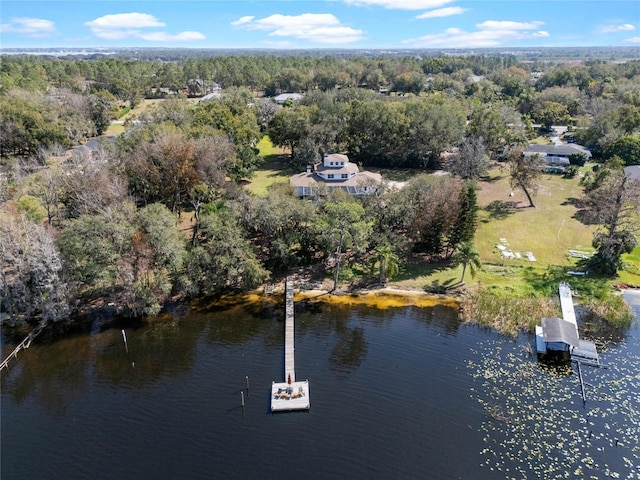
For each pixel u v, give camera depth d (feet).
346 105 356.59
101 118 403.13
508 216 241.14
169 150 219.61
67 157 278.67
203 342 151.53
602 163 333.42
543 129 452.35
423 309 170.19
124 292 161.99
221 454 108.47
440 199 196.44
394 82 636.07
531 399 124.88
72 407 123.75
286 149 383.86
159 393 128.67
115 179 204.44
